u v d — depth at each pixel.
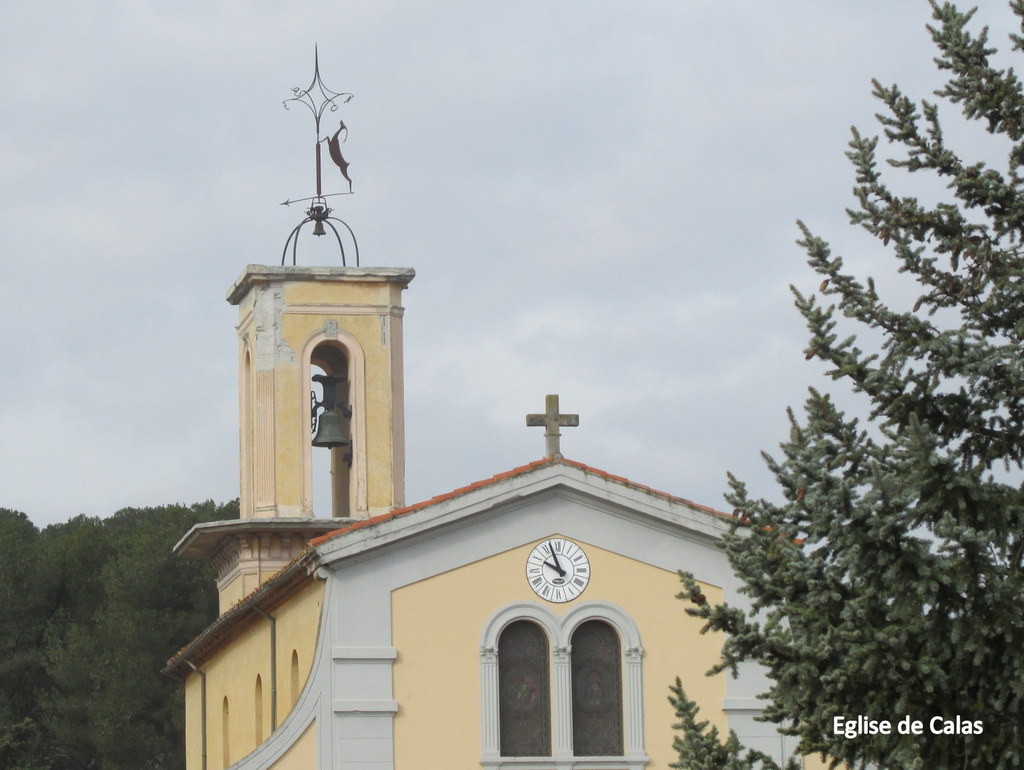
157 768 132.00
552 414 62.38
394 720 59.16
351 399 78.94
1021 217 35.31
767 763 36.34
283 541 77.88
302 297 79.12
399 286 80.12
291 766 58.97
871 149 36.25
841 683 33.00
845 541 33.19
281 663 65.94
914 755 32.81
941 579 32.59
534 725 60.44
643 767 60.16
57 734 133.00
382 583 59.88
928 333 35.03
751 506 34.78
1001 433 34.91
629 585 61.16
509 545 60.75
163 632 133.12
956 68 36.06
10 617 140.38
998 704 32.91
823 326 35.19
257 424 78.44
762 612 60.59
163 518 144.88
